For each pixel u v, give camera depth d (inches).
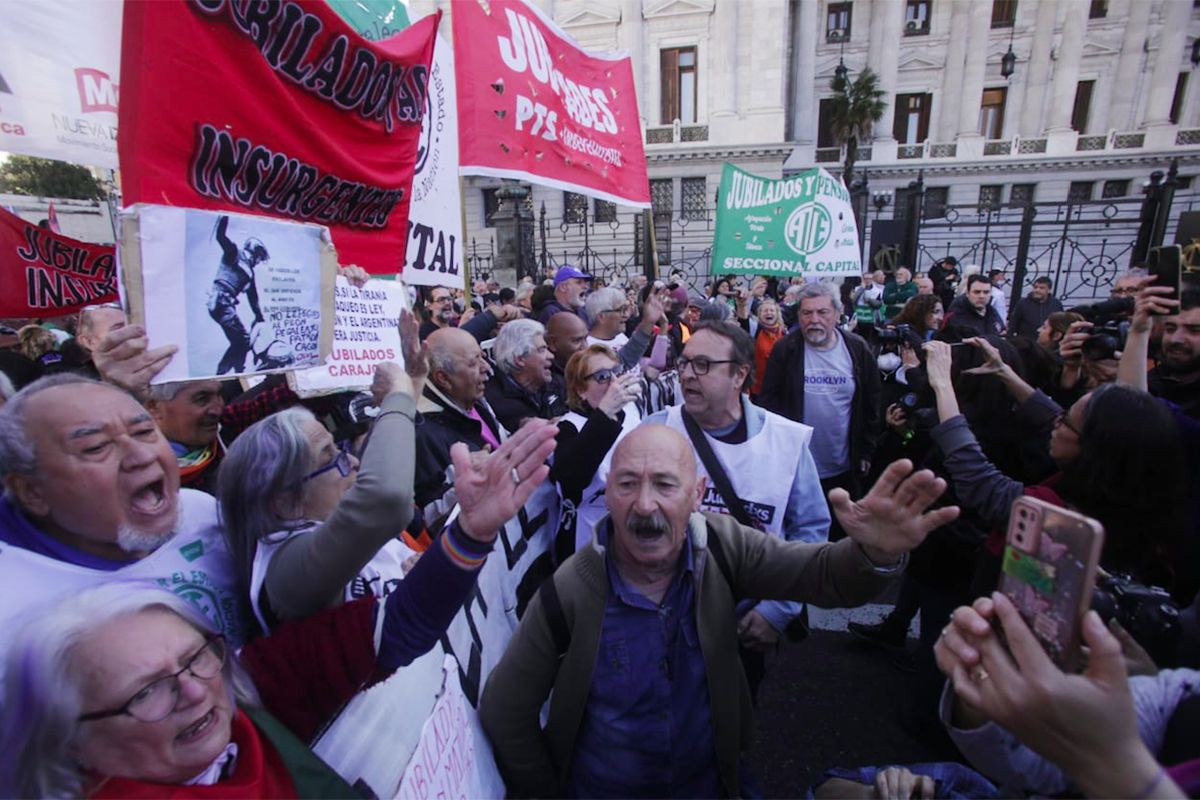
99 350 55.2
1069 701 26.7
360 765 46.6
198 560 51.8
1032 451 93.1
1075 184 991.0
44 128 91.7
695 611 59.4
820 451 144.6
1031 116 1010.7
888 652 117.2
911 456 113.0
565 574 60.6
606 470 85.9
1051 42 982.4
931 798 50.3
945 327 202.8
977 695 30.3
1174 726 31.1
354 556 47.0
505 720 60.5
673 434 59.3
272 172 68.4
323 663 44.4
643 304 153.0
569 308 241.1
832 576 56.1
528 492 47.9
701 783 60.0
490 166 124.3
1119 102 967.0
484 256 942.4
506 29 124.6
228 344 63.1
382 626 47.8
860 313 329.4
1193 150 915.4
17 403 44.1
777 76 872.3
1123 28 951.0
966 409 99.7
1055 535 28.9
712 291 475.8
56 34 92.7
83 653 33.0
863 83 937.5
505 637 77.4
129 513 45.6
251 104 64.4
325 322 73.3
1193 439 68.2
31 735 32.7
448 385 99.7
